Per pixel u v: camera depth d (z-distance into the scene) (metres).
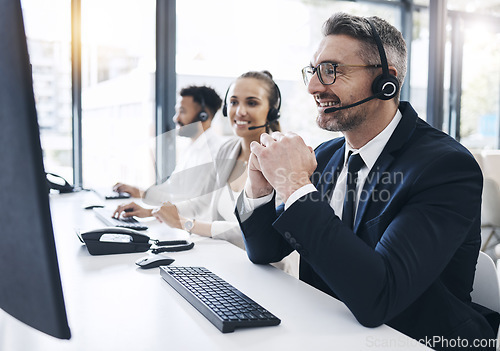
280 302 0.95
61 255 1.32
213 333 0.78
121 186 2.65
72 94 3.52
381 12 4.36
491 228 3.12
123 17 3.64
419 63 4.31
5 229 0.54
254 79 2.11
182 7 3.79
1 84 0.49
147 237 1.39
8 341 0.74
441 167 1.00
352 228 1.13
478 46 4.45
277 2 4.06
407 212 0.96
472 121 4.54
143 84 3.73
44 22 3.39
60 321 0.52
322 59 1.13
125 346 0.72
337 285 0.85
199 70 3.87
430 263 0.89
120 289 1.01
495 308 1.12
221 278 1.09
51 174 2.97
